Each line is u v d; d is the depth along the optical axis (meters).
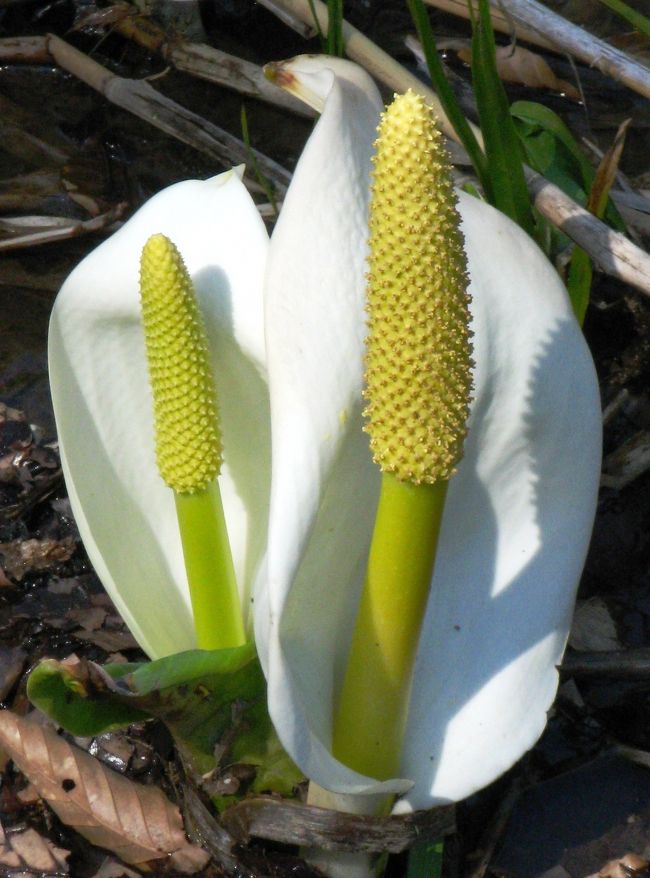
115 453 0.50
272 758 0.48
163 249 0.43
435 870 0.48
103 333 0.48
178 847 0.51
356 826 0.46
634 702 0.56
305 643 0.45
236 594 0.48
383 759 0.45
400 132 0.37
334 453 0.41
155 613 0.50
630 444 0.63
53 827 0.52
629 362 0.67
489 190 0.57
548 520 0.46
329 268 0.42
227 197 0.47
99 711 0.44
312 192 0.41
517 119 0.65
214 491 0.46
